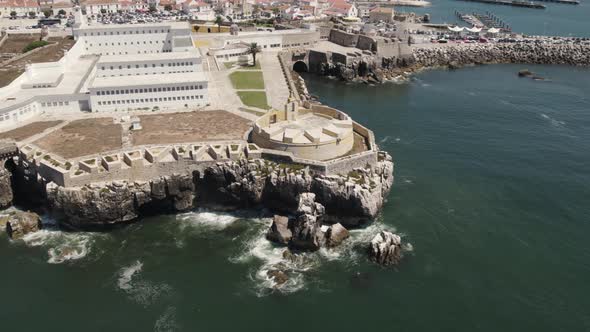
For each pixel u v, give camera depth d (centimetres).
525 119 16562
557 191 11862
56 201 9706
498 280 8838
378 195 10294
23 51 18612
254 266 9000
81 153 10688
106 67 14950
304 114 13225
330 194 9975
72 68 16162
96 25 19300
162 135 11769
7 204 10712
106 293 8362
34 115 13000
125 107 13600
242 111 13700
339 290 8481
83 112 13375
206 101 14188
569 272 9106
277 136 11125
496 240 9925
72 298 8250
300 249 9381
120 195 9806
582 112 17375
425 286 8625
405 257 9300
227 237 9812
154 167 10288
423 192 11581
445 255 9419
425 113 16912
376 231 10012
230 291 8431
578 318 8062
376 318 7944
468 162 13212
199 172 10525
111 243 9600
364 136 12275
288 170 10312
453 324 7869
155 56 15988
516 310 8181
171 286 8531
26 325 7725
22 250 9344
